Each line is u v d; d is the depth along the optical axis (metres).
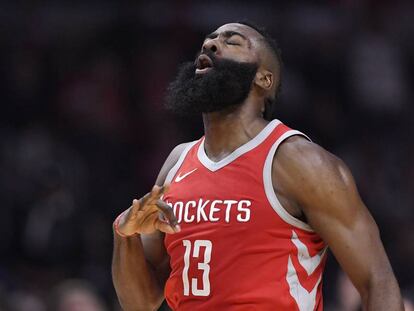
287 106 32.50
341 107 34.28
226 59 11.10
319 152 10.83
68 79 32.84
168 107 11.50
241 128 11.15
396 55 35.88
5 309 22.06
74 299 21.56
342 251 10.67
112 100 32.75
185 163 11.47
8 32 33.28
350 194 10.72
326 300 26.11
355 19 35.78
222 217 10.74
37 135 30.80
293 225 10.70
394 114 34.91
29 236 27.09
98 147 31.30
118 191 30.16
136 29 34.12
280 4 35.38
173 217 10.50
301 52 34.84
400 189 32.31
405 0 36.78
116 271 11.76
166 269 11.91
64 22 34.09
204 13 34.66
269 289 10.55
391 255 26.88
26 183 28.06
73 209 27.72
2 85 32.16
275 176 10.78
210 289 10.70
